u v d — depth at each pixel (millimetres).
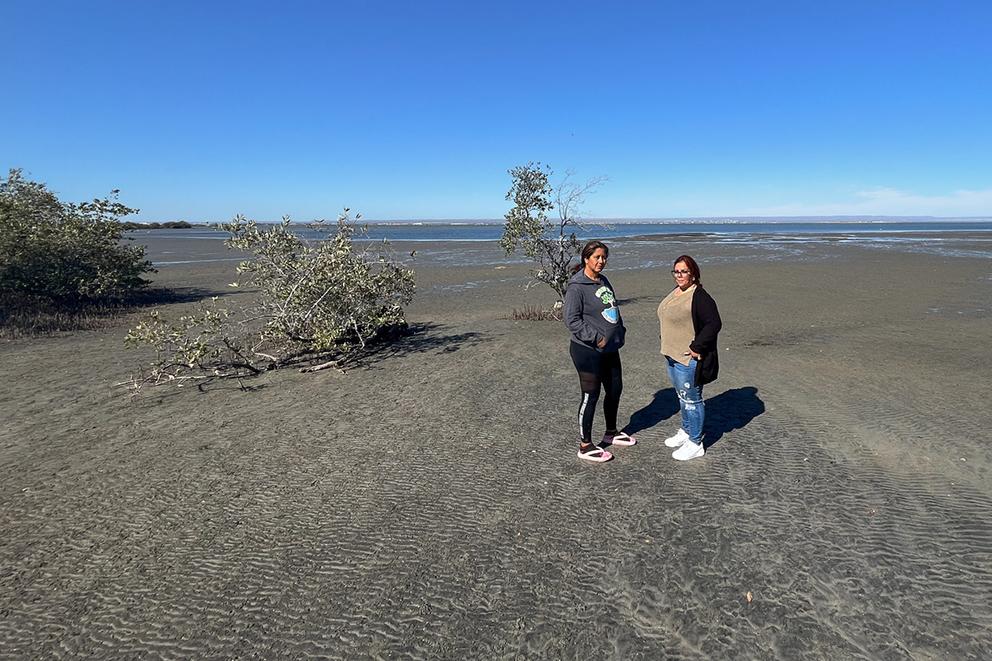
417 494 4250
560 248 13031
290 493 4320
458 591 3123
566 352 8766
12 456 5199
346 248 9031
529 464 4715
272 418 6059
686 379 4527
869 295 15453
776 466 4535
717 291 16781
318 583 3232
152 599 3143
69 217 15727
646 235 70312
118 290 16500
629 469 4562
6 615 3045
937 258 27766
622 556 3398
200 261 32125
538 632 2795
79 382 7797
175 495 4344
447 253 37562
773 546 3439
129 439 5551
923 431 5227
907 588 3021
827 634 2717
